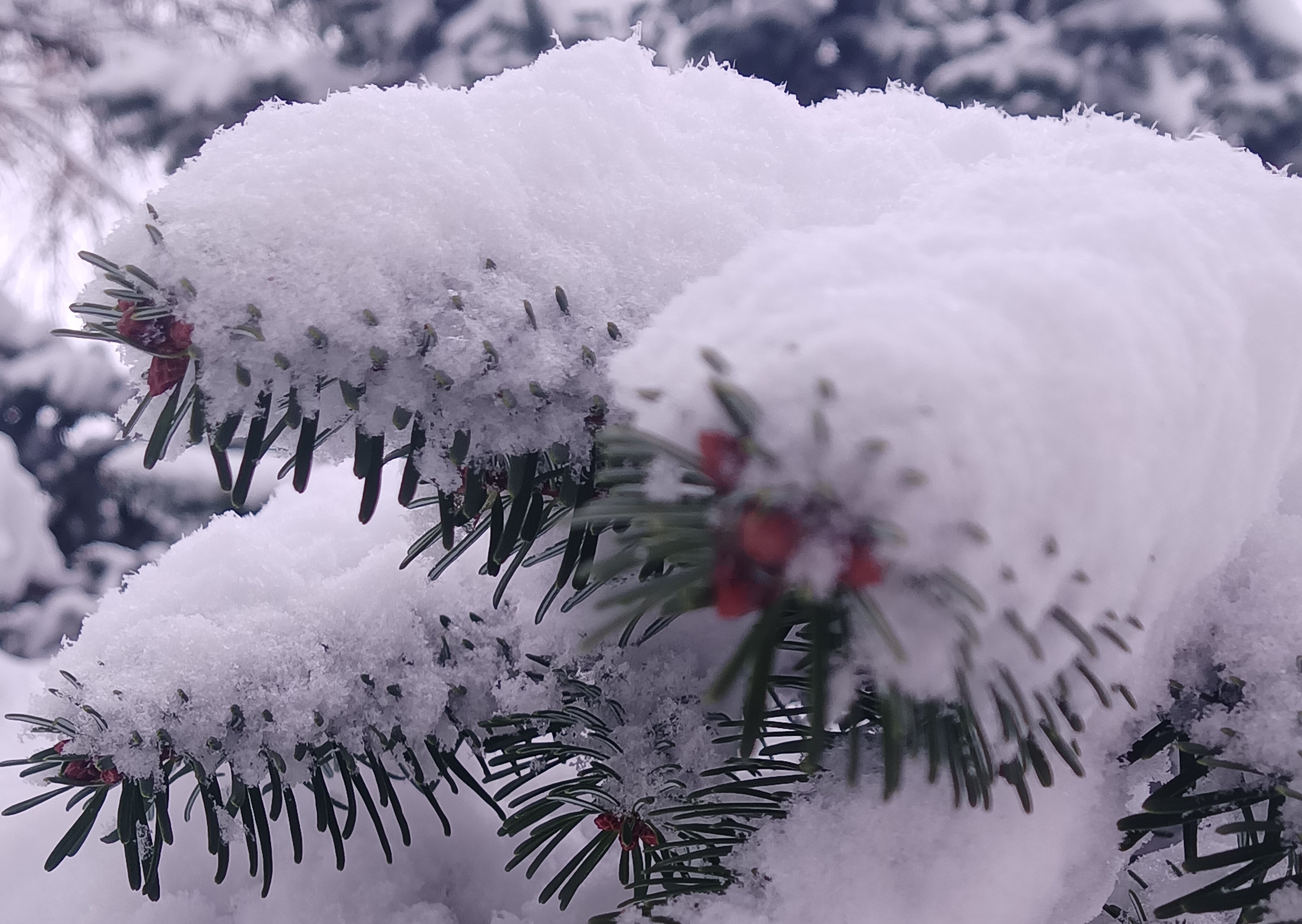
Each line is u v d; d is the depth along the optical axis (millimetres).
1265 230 426
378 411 427
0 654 864
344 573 522
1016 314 376
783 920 429
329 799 487
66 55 3010
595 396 423
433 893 556
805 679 428
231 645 487
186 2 2850
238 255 419
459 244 428
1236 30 1976
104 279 428
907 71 1953
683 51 1984
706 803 453
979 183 424
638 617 362
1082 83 1918
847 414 354
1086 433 370
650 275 434
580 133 451
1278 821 417
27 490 2084
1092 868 438
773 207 451
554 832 474
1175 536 398
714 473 356
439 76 2018
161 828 485
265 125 444
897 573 359
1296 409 420
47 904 538
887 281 381
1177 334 393
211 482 2045
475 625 500
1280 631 427
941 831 429
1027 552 365
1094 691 404
